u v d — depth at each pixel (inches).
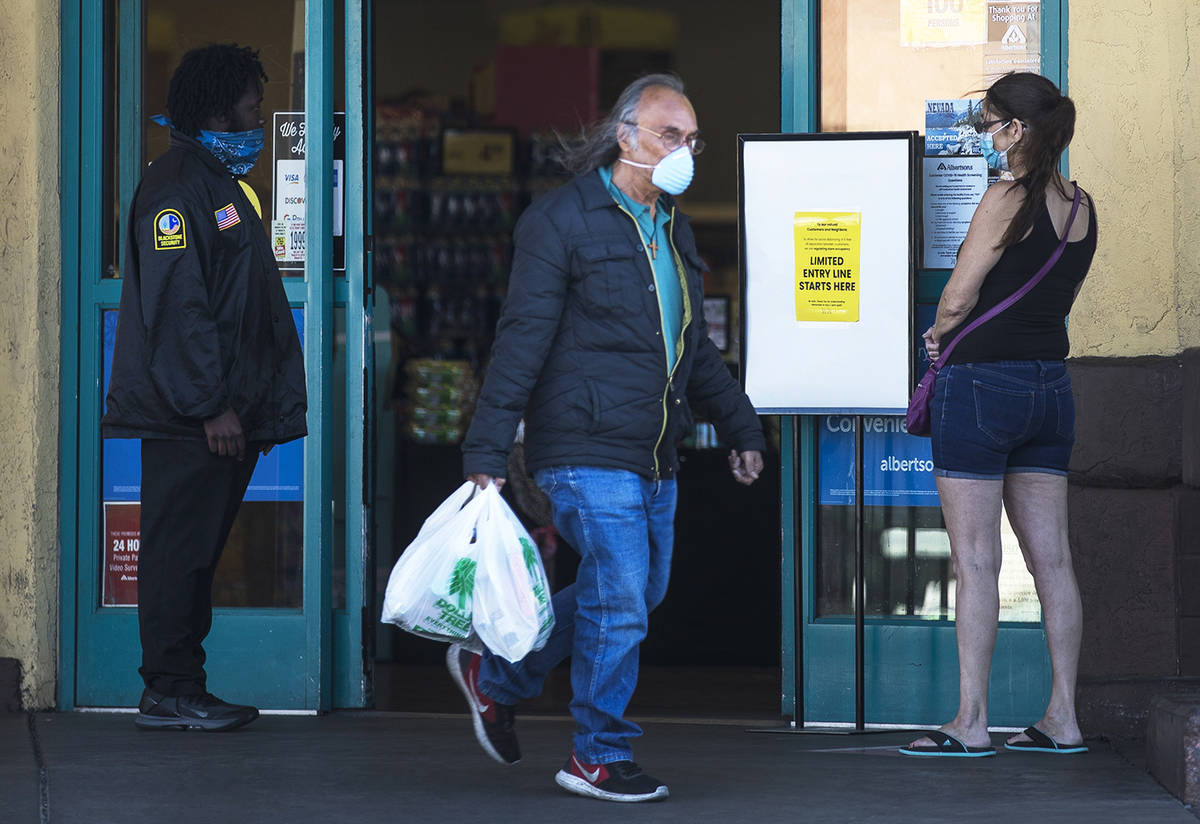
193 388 714.2
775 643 1122.7
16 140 831.1
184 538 744.3
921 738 723.4
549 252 590.2
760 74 1647.4
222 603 842.2
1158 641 768.3
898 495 808.9
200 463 733.9
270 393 750.5
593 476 593.6
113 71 857.5
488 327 1486.2
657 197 609.9
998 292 692.7
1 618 831.1
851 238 759.1
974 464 700.7
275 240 848.3
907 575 807.7
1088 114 773.9
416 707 904.9
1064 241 690.8
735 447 650.2
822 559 815.7
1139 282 770.8
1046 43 792.3
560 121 1601.9
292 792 632.4
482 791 636.7
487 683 624.7
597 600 599.5
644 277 596.4
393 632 1151.6
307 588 831.7
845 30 813.2
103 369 847.7
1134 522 768.9
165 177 730.2
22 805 603.5
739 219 766.5
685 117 596.4
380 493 1151.0
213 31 856.9
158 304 714.2
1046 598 726.5
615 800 611.8
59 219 843.4
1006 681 784.3
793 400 762.8
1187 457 763.4
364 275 852.0
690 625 1128.2
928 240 802.2
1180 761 622.8
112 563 846.5
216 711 767.1
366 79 855.1
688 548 1130.0
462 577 585.9
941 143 804.6
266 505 842.8
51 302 839.1
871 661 804.6
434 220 1496.1
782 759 712.4
